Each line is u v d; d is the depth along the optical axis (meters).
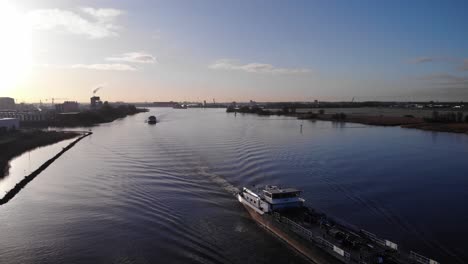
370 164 80.12
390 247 34.34
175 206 50.94
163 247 38.03
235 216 47.09
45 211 50.50
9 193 58.41
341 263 31.33
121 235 41.31
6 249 38.59
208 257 35.66
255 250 37.12
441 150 100.81
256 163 80.06
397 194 57.09
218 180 65.06
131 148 105.44
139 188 60.31
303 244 35.50
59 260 35.97
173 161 82.62
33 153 105.19
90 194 58.00
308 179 66.31
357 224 44.22
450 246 38.31
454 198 55.03
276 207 43.84
